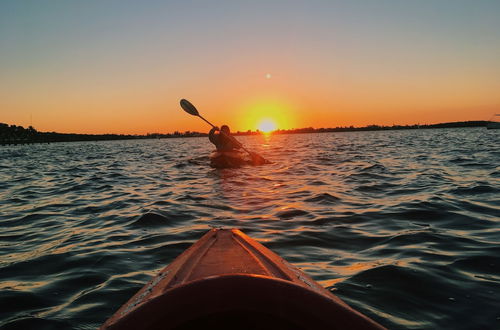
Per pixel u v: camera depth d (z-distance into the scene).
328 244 3.87
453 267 3.10
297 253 3.61
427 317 2.34
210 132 11.45
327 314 1.34
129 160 17.91
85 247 3.96
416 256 3.39
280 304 1.35
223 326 1.46
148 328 1.28
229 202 6.22
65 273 3.24
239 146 12.07
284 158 15.16
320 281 2.90
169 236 4.27
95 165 15.42
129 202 6.50
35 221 5.35
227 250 2.68
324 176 9.13
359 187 7.30
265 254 2.59
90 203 6.60
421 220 4.69
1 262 3.58
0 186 9.34
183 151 27.00
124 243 4.06
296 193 6.87
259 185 8.02
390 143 27.52
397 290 2.71
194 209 5.70
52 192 8.09
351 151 19.08
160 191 7.64
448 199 5.79
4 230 4.88
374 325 1.33
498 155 13.11
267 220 4.93
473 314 2.36
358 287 2.77
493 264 3.15
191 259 2.52
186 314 1.32
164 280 2.20
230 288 1.36
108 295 2.77
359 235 4.15
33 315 2.49
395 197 6.19
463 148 18.27
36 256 3.72
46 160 20.20
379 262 3.27
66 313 2.51
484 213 4.89
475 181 7.42
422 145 22.75
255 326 1.47
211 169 11.58
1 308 2.60
